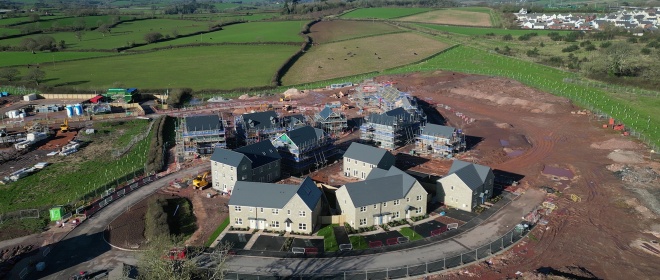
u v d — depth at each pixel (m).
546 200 102.81
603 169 119.44
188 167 125.19
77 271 79.00
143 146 144.00
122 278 72.69
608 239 86.44
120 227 93.56
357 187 92.50
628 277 75.25
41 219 97.19
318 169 123.38
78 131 160.12
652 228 89.94
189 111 185.25
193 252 84.00
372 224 93.19
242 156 105.62
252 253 84.25
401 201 94.44
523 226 90.06
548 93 192.25
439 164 125.56
